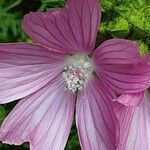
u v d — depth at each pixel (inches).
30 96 6.8
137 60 5.8
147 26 6.1
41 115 6.9
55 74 6.9
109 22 6.2
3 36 7.4
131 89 6.0
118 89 6.2
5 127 6.7
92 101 6.8
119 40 5.9
